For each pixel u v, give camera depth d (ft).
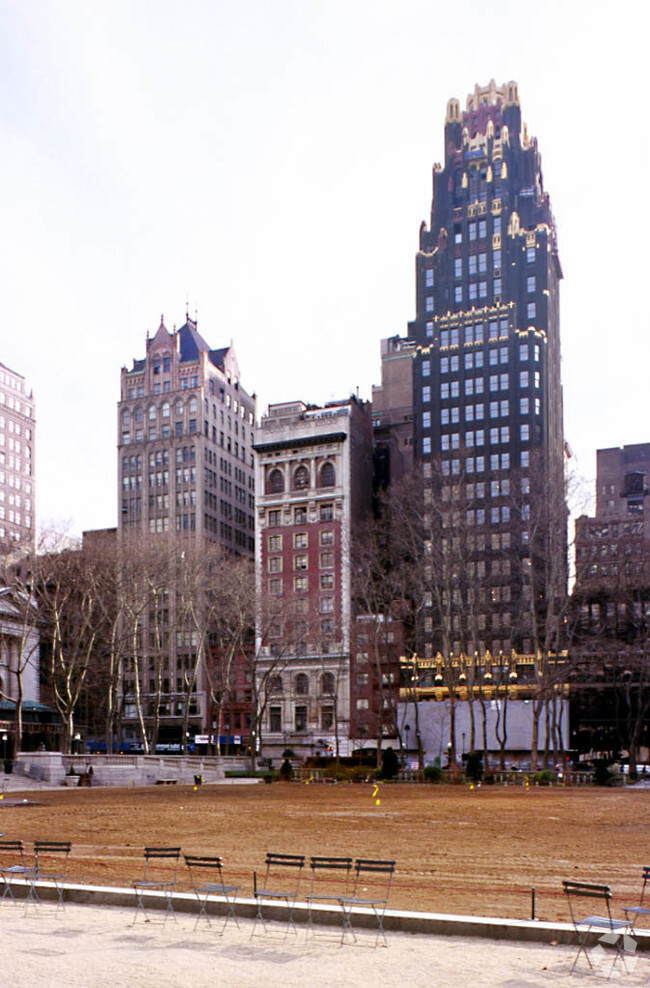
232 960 46.44
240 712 449.06
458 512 298.35
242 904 56.65
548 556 262.67
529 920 52.65
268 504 465.88
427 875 72.64
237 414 573.74
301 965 45.44
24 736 355.15
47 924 54.44
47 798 171.83
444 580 272.72
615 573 324.19
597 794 181.27
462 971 44.21
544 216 490.08
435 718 348.38
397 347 594.65
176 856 60.44
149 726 467.52
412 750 348.18
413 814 130.11
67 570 262.26
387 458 503.20
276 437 469.16
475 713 340.80
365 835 101.24
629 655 299.17
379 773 246.06
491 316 467.11
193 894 59.00
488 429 456.45
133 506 533.14
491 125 495.00
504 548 356.79
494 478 403.54
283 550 458.09
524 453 448.24
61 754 237.66
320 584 444.96
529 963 45.55
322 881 69.41
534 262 472.44
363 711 403.13
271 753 418.92
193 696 462.19
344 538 391.24
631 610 310.65
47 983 42.22
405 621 356.79
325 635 366.02
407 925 52.65
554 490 260.62
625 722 372.58
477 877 71.67
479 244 481.46
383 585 314.55
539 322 465.06
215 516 533.14
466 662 290.56
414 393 478.59
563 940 49.60
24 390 605.73
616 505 450.71
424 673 382.42
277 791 195.31
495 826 112.16
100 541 303.48
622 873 73.97
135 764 248.73
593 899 62.64
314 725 423.23
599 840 97.19
